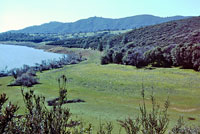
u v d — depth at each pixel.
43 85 41.16
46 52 136.12
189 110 24.03
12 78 51.25
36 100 2.82
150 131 2.80
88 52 108.94
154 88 35.03
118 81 42.03
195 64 45.75
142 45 76.75
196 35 65.50
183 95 30.36
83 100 30.22
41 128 2.65
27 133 2.63
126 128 2.97
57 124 2.68
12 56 111.25
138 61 57.03
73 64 75.44
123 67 58.31
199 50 45.81
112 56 68.56
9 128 2.60
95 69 58.47
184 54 48.97
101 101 29.86
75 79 46.06
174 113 22.38
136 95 32.41
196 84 35.84
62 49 136.12
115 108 25.69
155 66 55.03
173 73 45.31
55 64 73.62
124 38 93.38
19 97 29.61
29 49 159.00
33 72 56.06
